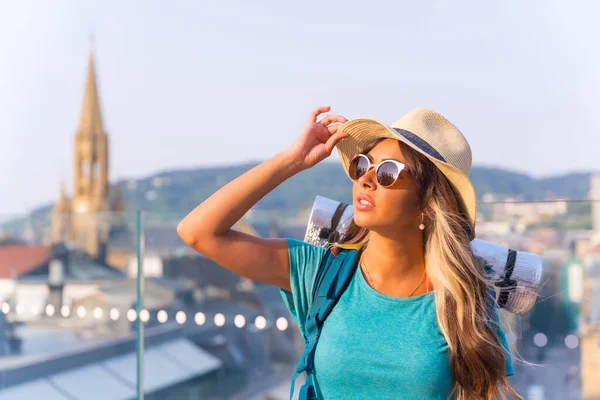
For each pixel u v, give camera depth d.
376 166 1.72
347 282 1.79
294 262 1.86
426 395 1.66
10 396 3.86
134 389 3.79
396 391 1.67
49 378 3.88
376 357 1.67
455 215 1.76
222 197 1.81
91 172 74.06
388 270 1.79
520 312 1.99
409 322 1.71
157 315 3.80
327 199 2.07
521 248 3.44
